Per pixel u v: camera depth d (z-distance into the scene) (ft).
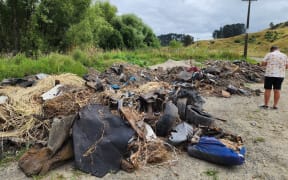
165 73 38.37
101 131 14.14
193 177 12.80
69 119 14.38
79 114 14.83
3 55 44.55
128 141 14.12
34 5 61.82
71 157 13.74
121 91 22.99
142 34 130.52
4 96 19.22
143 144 14.60
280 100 27.02
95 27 80.69
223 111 23.04
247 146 16.16
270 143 16.55
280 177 12.92
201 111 18.84
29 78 26.07
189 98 19.40
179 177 12.78
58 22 66.28
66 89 20.42
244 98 27.48
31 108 17.60
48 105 17.35
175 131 15.89
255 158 14.73
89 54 48.39
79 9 67.92
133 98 19.52
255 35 278.05
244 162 14.21
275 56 22.85
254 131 18.45
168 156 14.46
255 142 16.71
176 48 76.38
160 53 69.46
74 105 17.65
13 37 62.13
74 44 67.41
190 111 17.78
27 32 62.23
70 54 51.80
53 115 16.98
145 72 37.63
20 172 12.96
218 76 35.17
